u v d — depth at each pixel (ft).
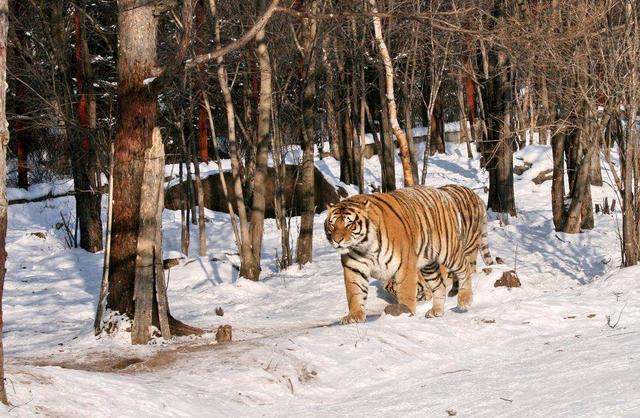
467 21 61.26
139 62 37.55
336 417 24.76
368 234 36.37
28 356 35.24
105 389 24.58
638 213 47.75
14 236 88.28
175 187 100.42
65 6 79.46
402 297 37.88
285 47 69.97
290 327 41.81
